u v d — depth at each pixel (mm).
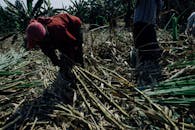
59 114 3807
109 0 12789
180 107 3867
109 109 3963
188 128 3510
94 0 13016
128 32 7410
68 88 4336
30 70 5387
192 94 3922
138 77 4809
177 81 4188
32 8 10453
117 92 4184
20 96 4391
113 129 3621
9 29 10906
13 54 6160
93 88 4363
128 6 10172
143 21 5375
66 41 4168
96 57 5645
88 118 3799
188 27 6305
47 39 3979
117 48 5984
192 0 10266
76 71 4449
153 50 5195
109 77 4617
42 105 4031
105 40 6430
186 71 4602
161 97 4070
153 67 5016
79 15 12648
